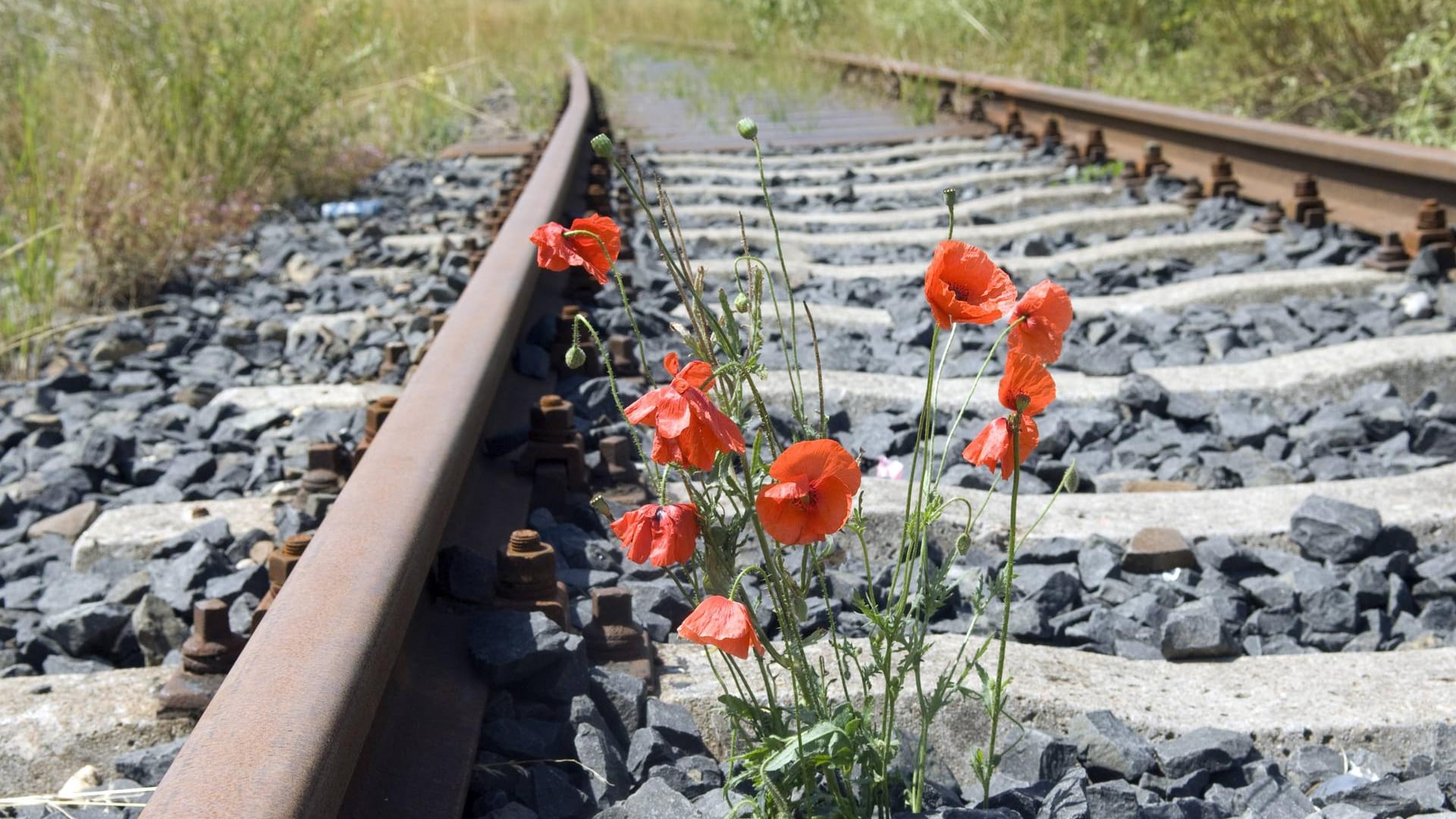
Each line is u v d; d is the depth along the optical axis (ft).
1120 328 14.42
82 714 7.16
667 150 28.81
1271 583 8.81
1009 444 5.24
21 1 22.94
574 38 57.16
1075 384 12.91
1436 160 16.15
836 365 13.44
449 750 5.99
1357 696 7.22
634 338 13.44
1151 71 34.63
